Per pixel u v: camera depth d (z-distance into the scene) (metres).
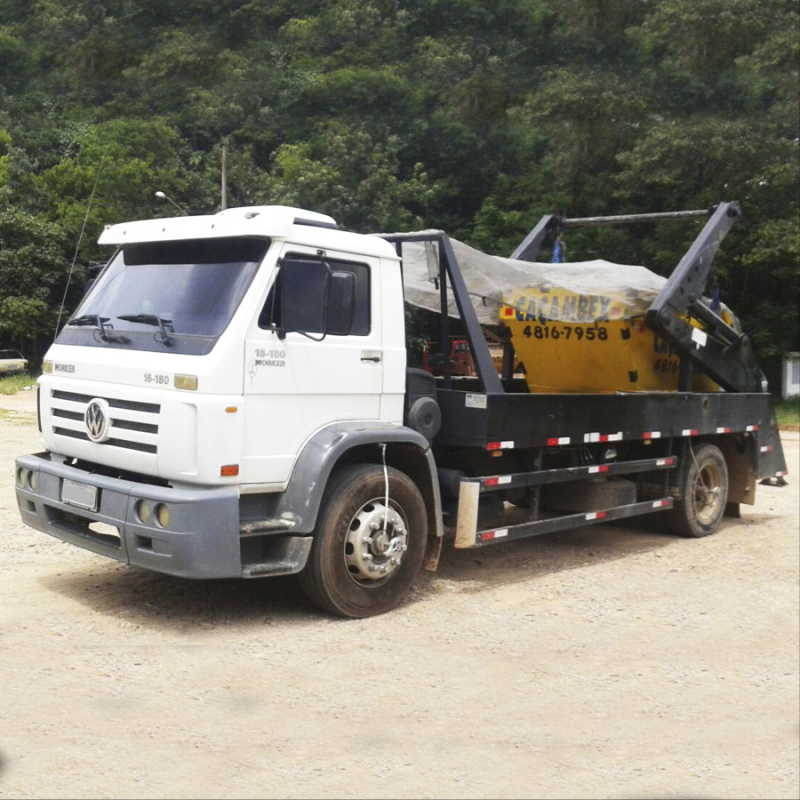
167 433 5.80
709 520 10.09
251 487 6.01
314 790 4.01
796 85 31.92
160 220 6.62
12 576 7.14
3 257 39.88
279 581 7.40
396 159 42.62
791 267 32.78
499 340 9.23
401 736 4.62
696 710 5.14
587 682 5.51
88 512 6.23
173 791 3.94
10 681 5.04
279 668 5.46
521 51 44.03
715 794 4.14
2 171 43.97
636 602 7.34
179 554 5.71
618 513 8.79
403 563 6.77
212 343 5.88
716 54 33.97
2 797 3.81
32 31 50.78
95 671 5.25
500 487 7.42
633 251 34.88
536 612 6.92
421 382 7.17
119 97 49.59
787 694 5.43
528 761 4.40
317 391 6.32
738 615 7.07
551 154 40.12
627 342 9.15
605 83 34.44
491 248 37.41
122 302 6.56
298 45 50.38
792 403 32.62
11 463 12.87
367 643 6.00
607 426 8.42
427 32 49.22
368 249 6.68
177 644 5.79
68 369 6.60
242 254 6.17
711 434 10.00
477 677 5.50
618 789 4.15
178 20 50.66
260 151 47.31
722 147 31.22
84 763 4.15
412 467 7.05
